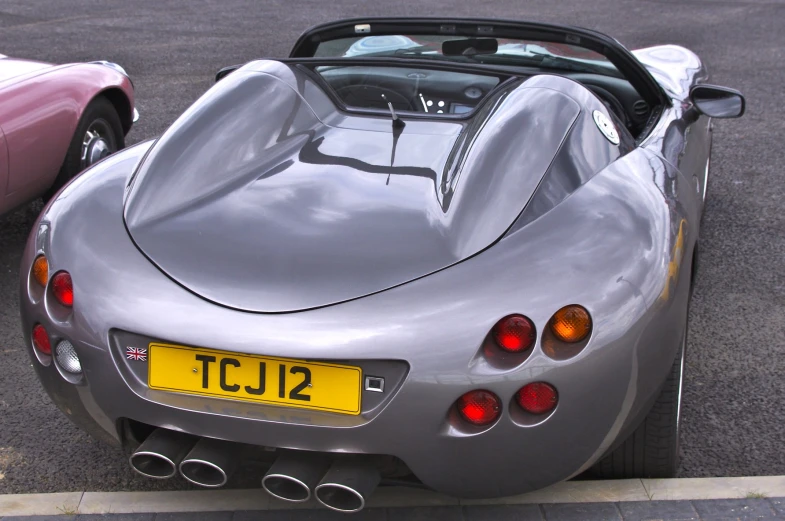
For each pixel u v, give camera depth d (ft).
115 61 27.07
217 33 32.30
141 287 6.48
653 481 7.73
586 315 6.16
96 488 7.91
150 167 7.80
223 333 6.14
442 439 6.15
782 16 37.65
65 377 6.75
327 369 6.14
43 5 39.04
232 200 7.33
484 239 6.71
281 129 8.57
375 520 7.26
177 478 8.02
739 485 7.66
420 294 6.22
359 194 7.35
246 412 6.26
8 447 8.52
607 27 34.47
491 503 7.43
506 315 6.09
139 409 6.46
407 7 39.04
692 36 32.73
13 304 11.67
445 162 8.02
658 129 10.24
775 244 13.75
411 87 9.87
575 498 7.49
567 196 7.27
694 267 8.96
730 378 9.88
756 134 20.07
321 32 11.71
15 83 12.19
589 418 6.31
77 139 13.28
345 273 6.40
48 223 7.32
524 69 11.56
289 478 6.25
